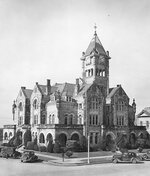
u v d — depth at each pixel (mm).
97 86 92062
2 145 93562
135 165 55312
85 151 81500
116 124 94250
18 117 101125
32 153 60906
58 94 87812
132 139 96625
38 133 87125
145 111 112250
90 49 98875
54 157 67375
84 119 87375
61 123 86688
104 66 97938
